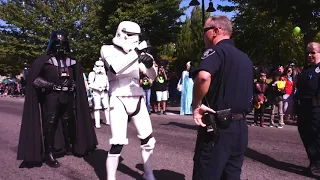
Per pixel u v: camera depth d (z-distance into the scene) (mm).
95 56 23625
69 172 4680
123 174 4500
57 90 5102
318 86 4422
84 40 24984
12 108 14281
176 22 18406
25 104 5078
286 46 17438
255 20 15109
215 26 2668
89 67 25578
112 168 3871
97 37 19656
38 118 5098
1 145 6410
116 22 16875
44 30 25797
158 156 5438
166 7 17297
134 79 3928
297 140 6789
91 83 8547
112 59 3732
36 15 26266
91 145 5484
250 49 16828
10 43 26594
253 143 6469
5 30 27109
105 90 8742
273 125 8844
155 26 17609
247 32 16125
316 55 4527
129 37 3812
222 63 2488
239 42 16594
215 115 2504
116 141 3785
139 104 3930
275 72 8852
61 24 25203
